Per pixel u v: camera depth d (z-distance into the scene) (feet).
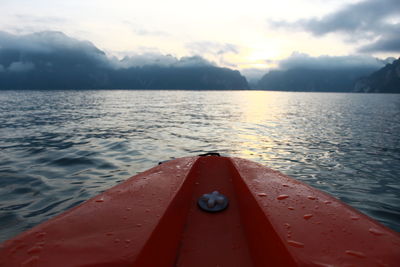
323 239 2.36
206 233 3.48
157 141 23.53
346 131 32.30
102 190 11.10
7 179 12.43
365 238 2.39
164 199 3.43
